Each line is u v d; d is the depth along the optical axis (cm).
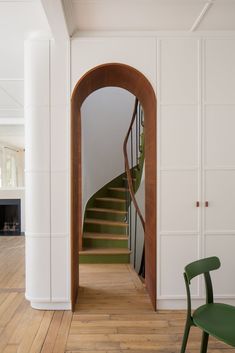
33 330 231
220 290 264
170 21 248
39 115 261
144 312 261
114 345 212
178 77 263
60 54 260
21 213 650
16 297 296
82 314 257
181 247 264
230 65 265
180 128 263
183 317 252
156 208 263
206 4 222
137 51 263
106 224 443
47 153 261
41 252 262
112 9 227
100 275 355
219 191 264
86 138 513
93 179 515
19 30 252
